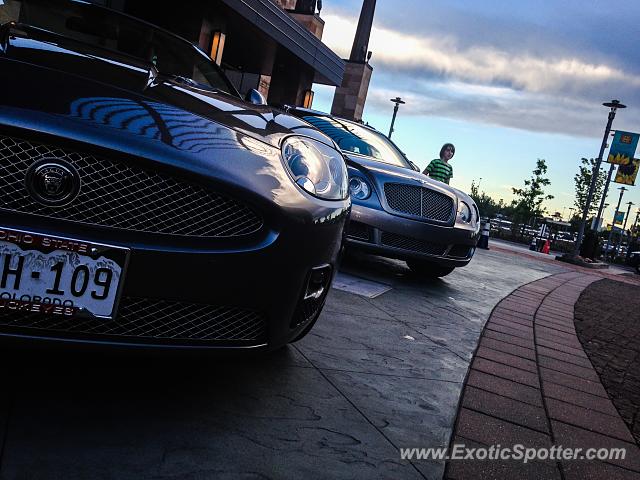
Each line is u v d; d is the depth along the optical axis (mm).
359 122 6715
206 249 1729
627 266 34531
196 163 1702
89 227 1575
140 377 2080
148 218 1659
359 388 2449
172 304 1729
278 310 1933
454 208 5309
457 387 2752
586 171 38031
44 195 1519
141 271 1640
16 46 1959
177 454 1627
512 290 6699
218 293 1764
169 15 8273
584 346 4258
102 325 1646
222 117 2004
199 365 2303
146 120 1723
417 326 3795
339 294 4211
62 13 2812
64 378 1946
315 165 2170
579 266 17812
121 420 1750
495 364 3219
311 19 14070
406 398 2461
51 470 1430
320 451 1830
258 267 1822
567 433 2414
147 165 1632
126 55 2627
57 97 1611
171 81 2275
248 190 1782
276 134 2131
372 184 4996
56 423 1655
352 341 3113
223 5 8258
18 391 1792
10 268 1503
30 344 1573
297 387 2305
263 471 1639
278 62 11758
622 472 2150
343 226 2234
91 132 1565
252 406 2043
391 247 5039
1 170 1494
